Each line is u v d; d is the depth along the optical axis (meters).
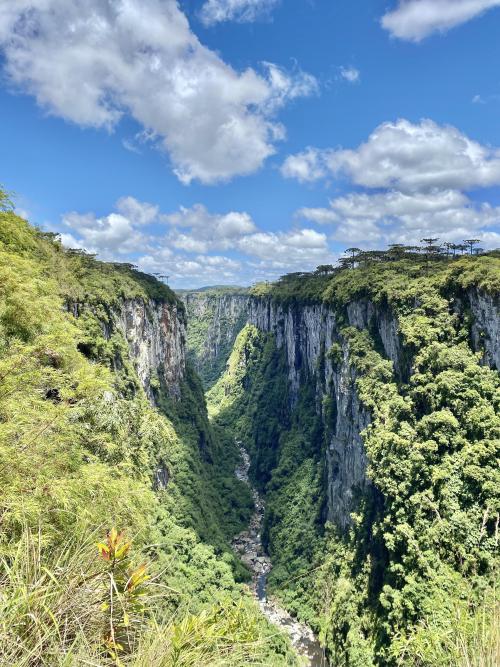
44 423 12.80
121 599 4.77
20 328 16.89
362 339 66.00
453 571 32.72
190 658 5.04
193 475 77.50
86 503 11.84
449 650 6.73
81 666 4.38
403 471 43.50
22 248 28.50
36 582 4.72
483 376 43.94
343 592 49.22
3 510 8.33
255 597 58.88
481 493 36.31
